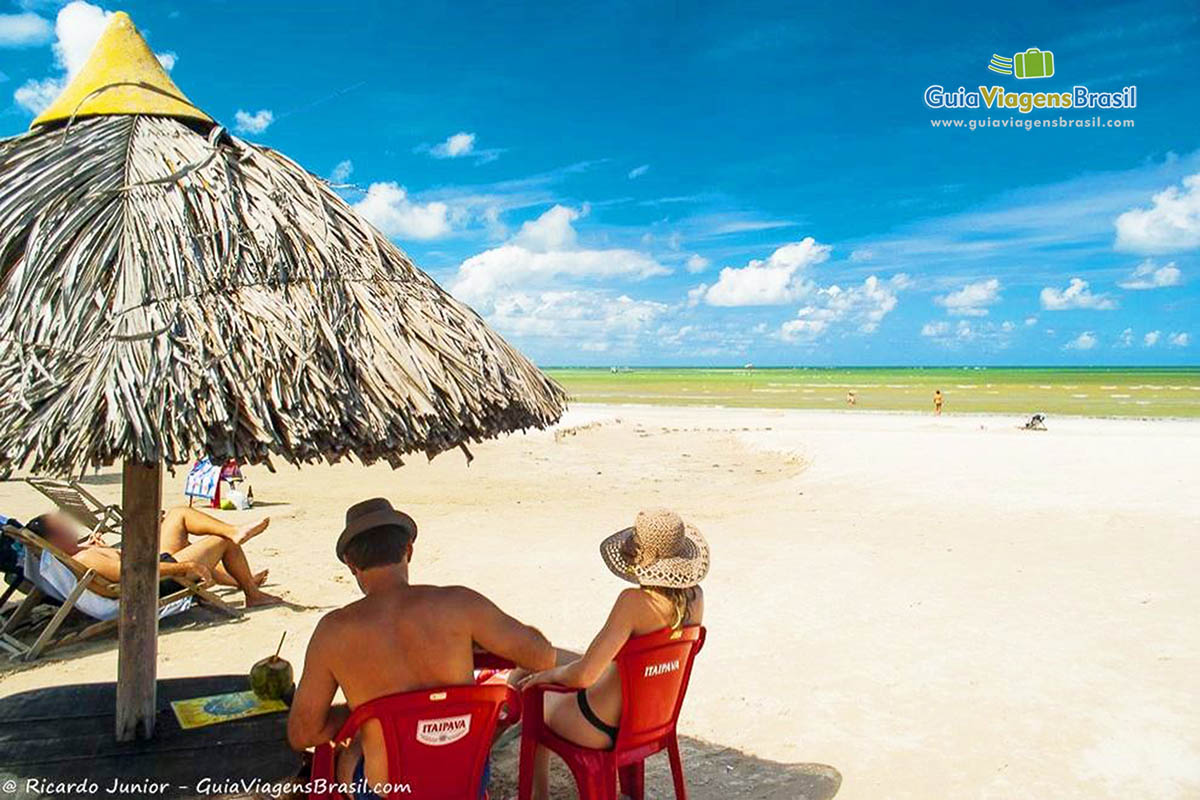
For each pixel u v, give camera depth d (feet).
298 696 9.37
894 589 25.34
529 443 78.79
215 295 9.75
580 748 11.05
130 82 11.89
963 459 55.83
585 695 11.14
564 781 13.99
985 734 15.46
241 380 9.11
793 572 27.50
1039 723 15.89
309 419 9.11
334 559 29.43
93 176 10.62
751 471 59.98
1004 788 13.51
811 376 501.15
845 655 19.70
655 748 11.42
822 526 35.65
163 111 11.78
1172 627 21.35
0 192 10.37
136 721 12.21
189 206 10.51
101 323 9.18
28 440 8.24
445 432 10.18
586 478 55.36
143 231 10.02
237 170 11.25
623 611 10.69
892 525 35.60
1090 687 17.56
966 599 24.20
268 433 8.81
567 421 101.96
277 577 26.91
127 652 12.14
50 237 9.77
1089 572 27.12
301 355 9.48
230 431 8.75
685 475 57.52
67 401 8.46
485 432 10.84
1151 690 17.35
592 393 228.43
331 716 9.73
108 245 9.82
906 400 177.58
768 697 17.33
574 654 16.98
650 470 60.64
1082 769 14.10
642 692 10.91
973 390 233.35
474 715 9.22
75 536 20.49
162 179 10.65
